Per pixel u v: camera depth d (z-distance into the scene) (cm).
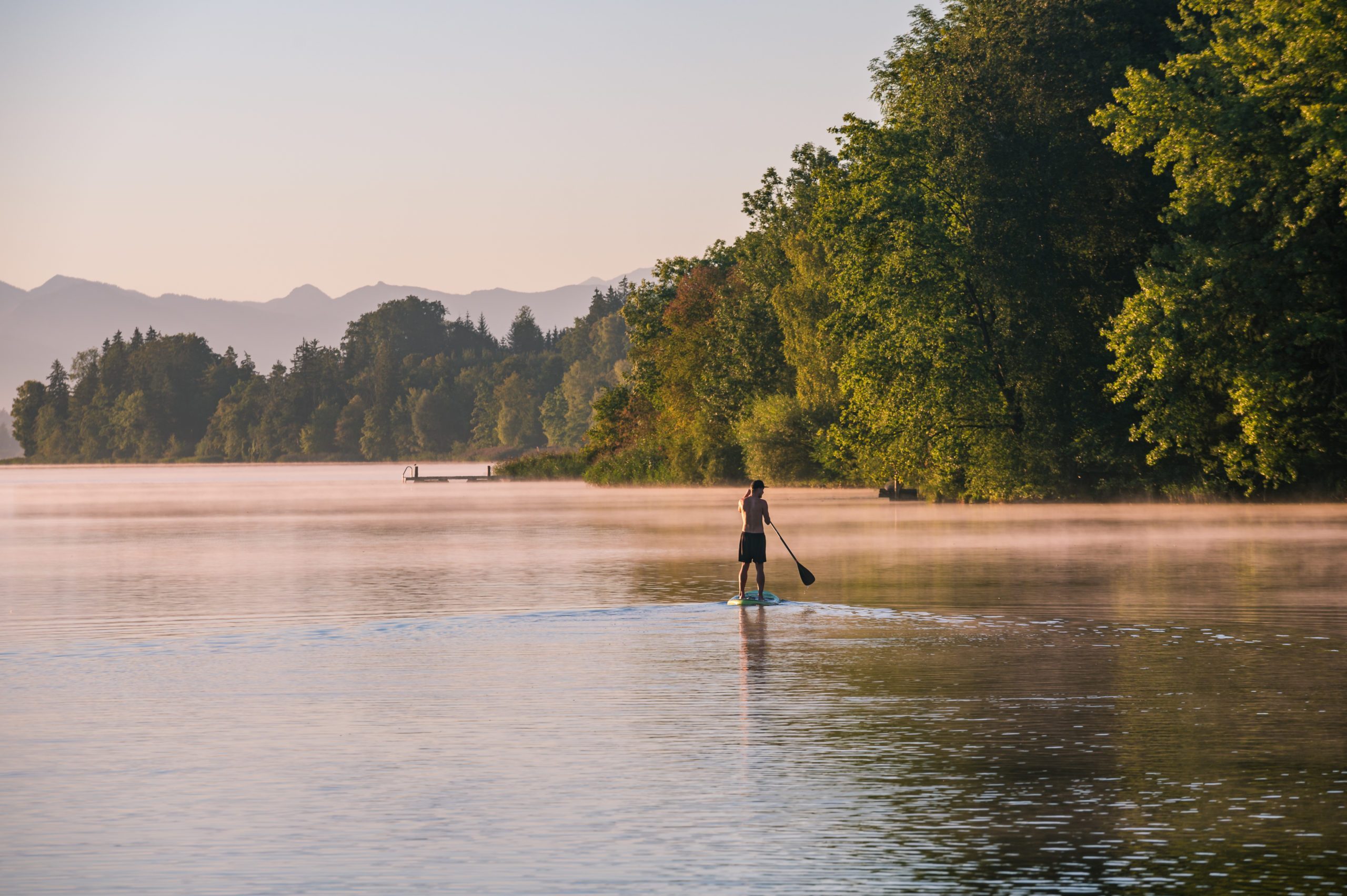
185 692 2562
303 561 6009
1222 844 1516
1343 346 8638
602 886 1397
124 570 5606
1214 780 1806
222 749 2048
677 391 18525
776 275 17238
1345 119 7606
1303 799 1708
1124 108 10006
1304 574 4934
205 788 1811
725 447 17162
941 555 5972
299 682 2673
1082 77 10200
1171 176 10138
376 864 1474
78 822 1645
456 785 1819
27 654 3092
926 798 1733
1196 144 8231
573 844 1545
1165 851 1495
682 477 17862
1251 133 8225
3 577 5250
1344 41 7775
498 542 7288
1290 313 8444
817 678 2694
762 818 1647
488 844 1545
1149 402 8825
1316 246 8456
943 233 10212
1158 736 2092
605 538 7612
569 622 3678
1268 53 8106
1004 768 1888
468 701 2447
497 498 15238
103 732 2178
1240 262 8300
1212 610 3841
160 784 1831
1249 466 8838
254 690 2581
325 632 3475
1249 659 2900
